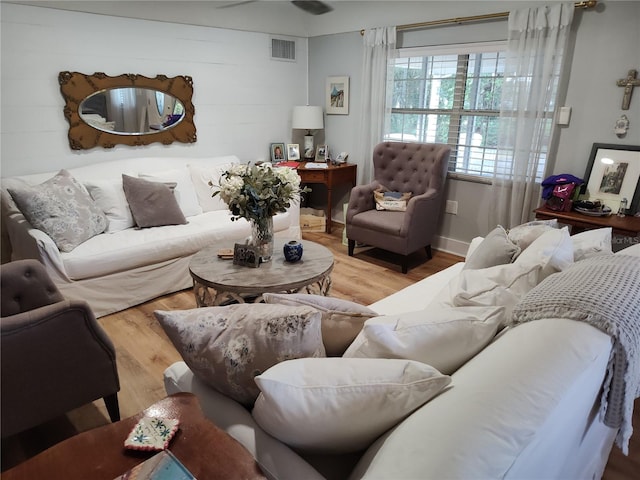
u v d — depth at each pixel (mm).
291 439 1004
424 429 792
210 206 3752
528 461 808
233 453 991
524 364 906
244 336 1126
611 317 1065
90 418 1982
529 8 3111
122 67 3549
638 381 1281
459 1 3533
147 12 3557
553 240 1606
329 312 1339
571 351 962
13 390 1539
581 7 2916
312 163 4633
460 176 3869
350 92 4566
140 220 3207
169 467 936
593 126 3039
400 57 4105
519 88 3260
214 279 2256
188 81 3930
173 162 3818
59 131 3332
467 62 3688
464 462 693
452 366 1143
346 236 4105
